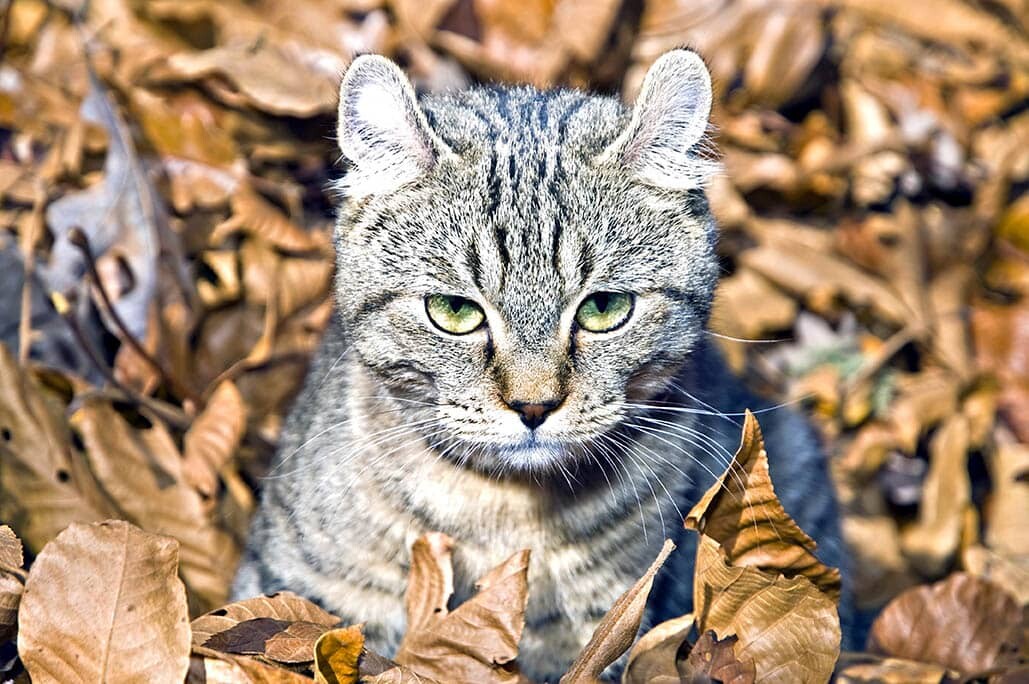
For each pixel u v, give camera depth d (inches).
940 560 201.6
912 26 271.4
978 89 268.8
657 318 144.4
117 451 169.2
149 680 120.6
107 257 191.0
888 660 159.6
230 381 177.9
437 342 140.9
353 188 143.3
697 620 135.3
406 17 231.5
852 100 254.8
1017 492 209.5
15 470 158.1
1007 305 240.1
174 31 224.8
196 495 171.2
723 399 170.4
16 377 160.6
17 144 206.5
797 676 133.8
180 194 202.5
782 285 228.4
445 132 143.2
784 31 249.1
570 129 145.6
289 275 200.1
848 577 188.7
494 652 134.3
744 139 242.5
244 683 122.3
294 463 158.1
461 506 148.9
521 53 233.8
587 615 153.4
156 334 187.9
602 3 235.5
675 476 153.3
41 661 121.3
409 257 140.3
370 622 153.2
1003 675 153.3
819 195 242.1
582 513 149.2
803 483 180.4
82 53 215.8
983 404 224.5
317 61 224.4
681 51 140.8
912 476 215.8
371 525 149.2
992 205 249.4
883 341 230.1
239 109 211.5
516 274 136.7
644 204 142.4
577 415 140.2
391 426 149.7
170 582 123.3
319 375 163.5
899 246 236.7
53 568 122.7
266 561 158.4
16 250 185.3
